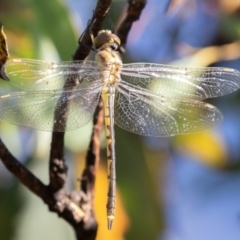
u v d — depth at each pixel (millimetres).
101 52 607
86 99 603
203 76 619
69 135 634
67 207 590
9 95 598
